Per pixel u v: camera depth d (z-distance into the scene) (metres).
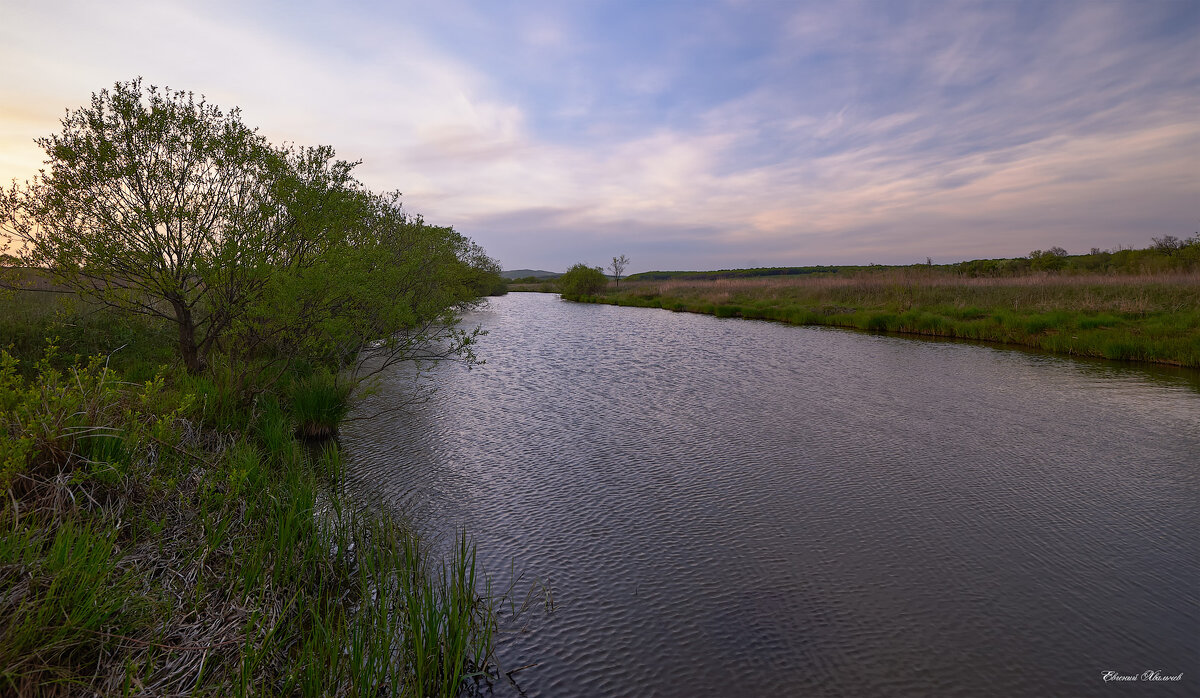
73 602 3.20
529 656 3.92
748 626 4.31
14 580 3.19
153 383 6.34
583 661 3.89
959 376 14.06
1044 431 9.25
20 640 2.78
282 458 6.81
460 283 17.83
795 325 28.61
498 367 15.50
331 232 8.87
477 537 5.66
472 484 7.00
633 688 3.63
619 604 4.57
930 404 11.12
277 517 5.14
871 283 37.84
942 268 49.22
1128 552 5.38
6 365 4.81
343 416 8.95
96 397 5.03
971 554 5.38
